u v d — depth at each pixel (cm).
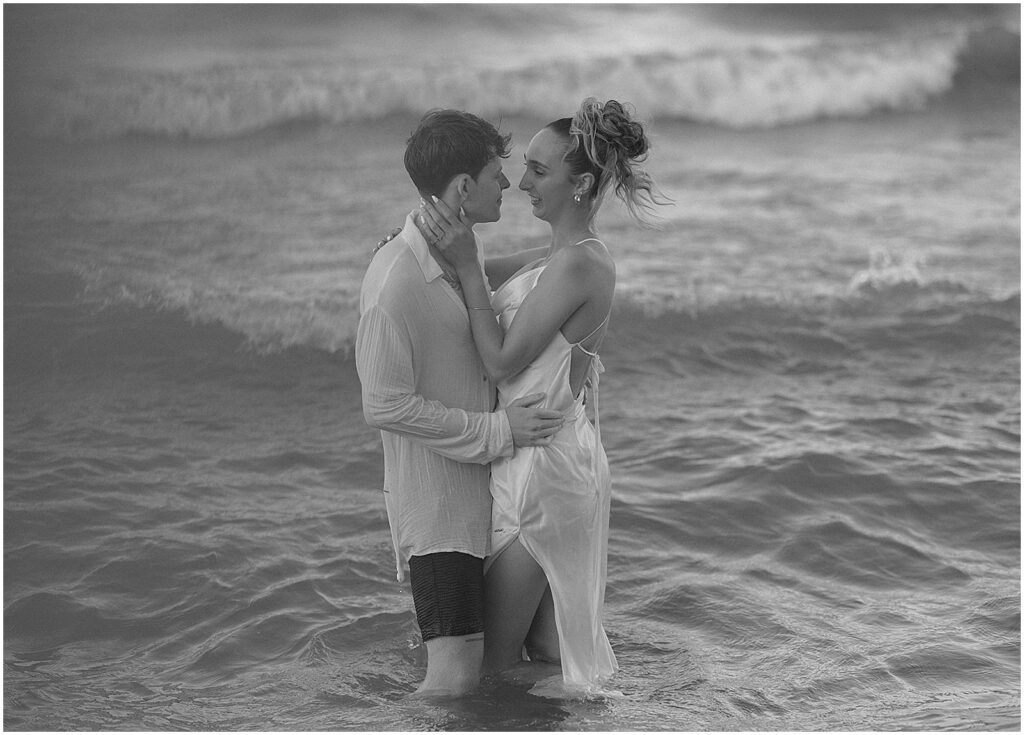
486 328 346
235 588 450
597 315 349
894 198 1173
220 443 630
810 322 851
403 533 356
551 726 337
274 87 1342
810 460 581
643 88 1512
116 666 394
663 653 398
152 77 1326
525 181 349
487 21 1628
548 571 355
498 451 347
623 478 569
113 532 504
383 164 1219
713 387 734
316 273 894
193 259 916
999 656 400
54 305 818
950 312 870
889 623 426
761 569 473
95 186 1104
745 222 1084
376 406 341
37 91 1268
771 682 376
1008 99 1609
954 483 563
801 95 1547
